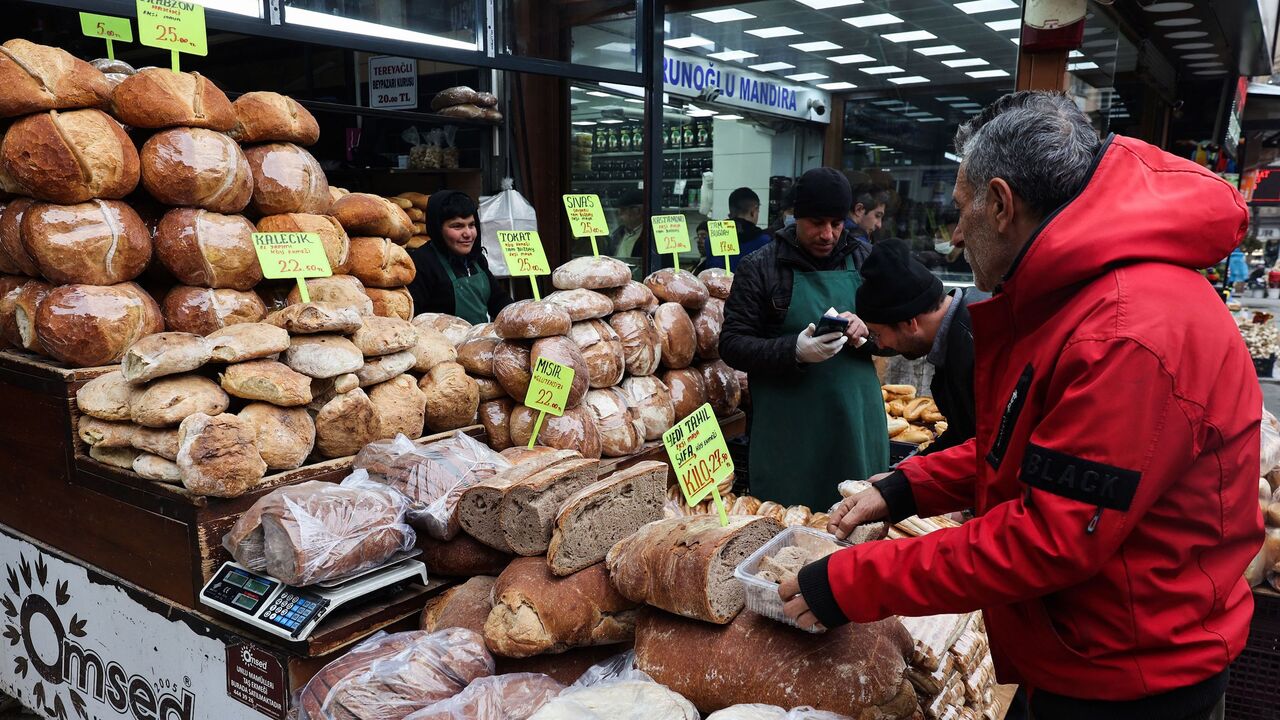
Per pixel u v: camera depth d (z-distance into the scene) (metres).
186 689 1.77
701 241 5.64
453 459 1.89
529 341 2.28
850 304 2.83
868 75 5.75
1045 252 1.09
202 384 1.71
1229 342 1.07
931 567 1.14
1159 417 1.00
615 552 1.55
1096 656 1.13
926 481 1.59
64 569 1.99
